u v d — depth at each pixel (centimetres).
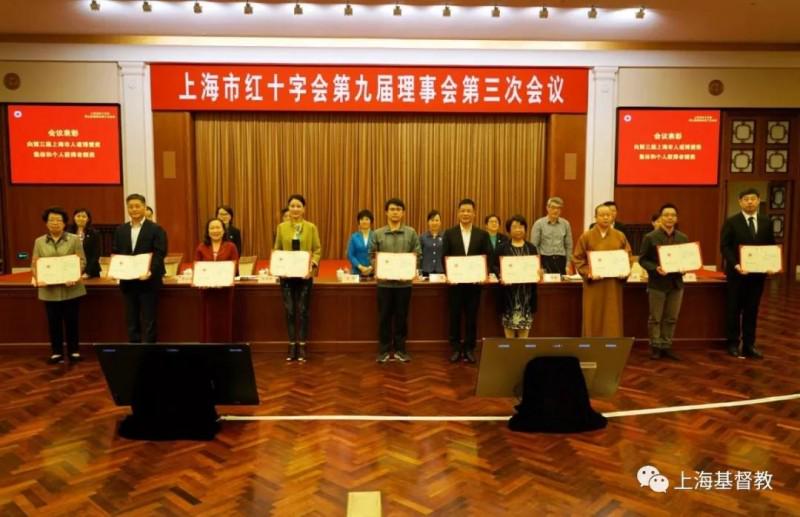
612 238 456
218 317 471
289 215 486
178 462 296
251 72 859
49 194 862
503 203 930
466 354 477
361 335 506
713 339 514
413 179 924
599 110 880
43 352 500
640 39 855
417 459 299
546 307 507
